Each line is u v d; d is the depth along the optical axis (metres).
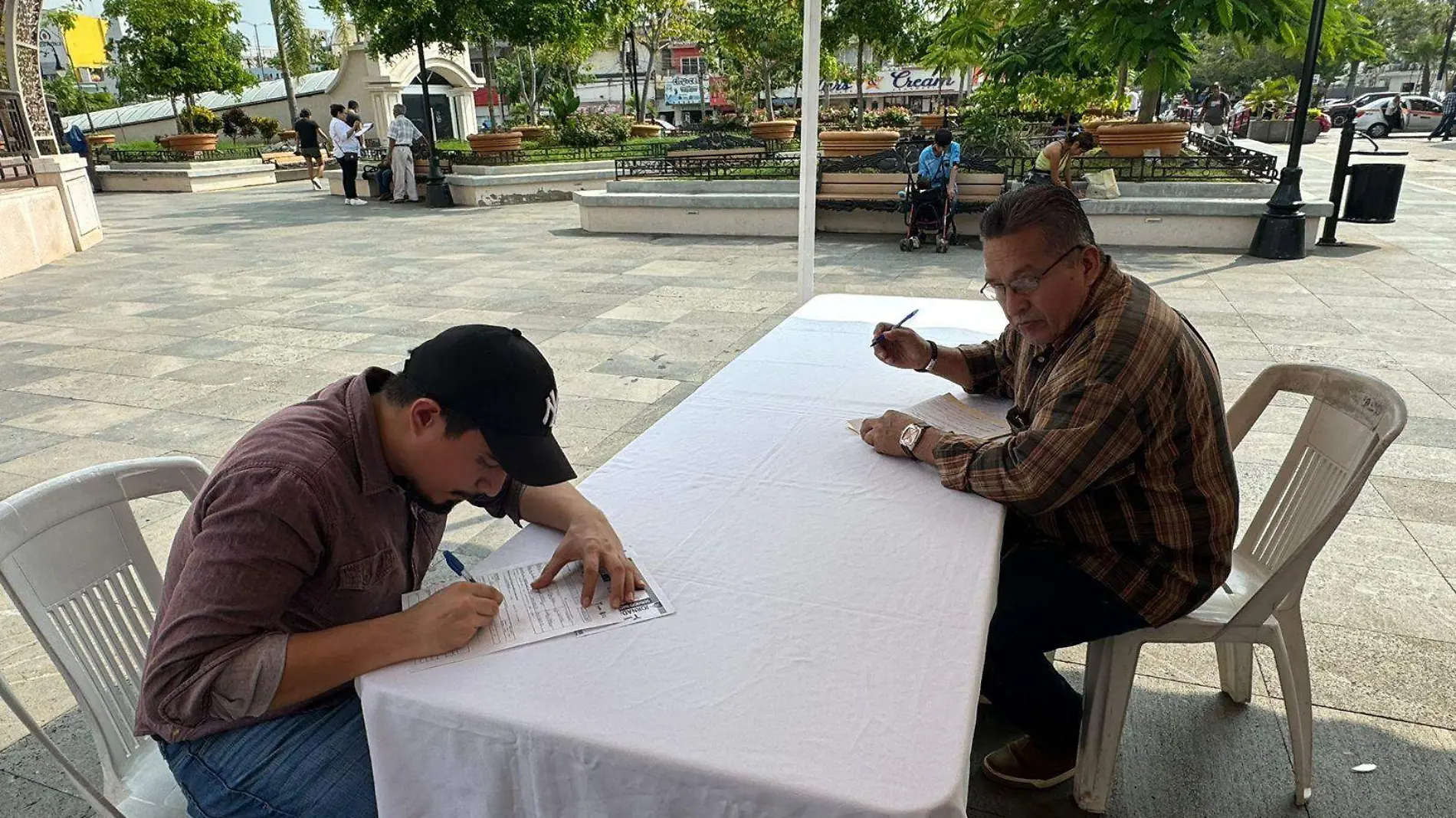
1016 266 1.72
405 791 1.33
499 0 14.58
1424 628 2.71
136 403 5.03
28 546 1.57
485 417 1.30
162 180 19.81
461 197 14.81
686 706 1.22
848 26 18.11
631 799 1.17
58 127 20.06
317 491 1.33
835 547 1.65
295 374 5.51
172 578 1.42
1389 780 2.14
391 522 1.48
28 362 5.89
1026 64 13.94
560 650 1.36
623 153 16.55
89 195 11.48
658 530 1.73
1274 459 3.91
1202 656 2.64
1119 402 1.66
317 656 1.29
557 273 8.65
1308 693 2.02
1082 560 1.88
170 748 1.53
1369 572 3.01
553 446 1.35
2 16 10.05
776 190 10.77
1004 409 2.33
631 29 26.41
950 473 1.86
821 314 3.37
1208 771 2.19
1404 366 5.10
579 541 1.61
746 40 25.02
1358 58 10.64
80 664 1.62
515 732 1.20
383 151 17.45
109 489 1.73
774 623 1.42
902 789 1.06
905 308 3.46
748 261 8.98
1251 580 2.20
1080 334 1.75
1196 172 9.77
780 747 1.14
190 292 8.19
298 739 1.48
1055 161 9.10
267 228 12.66
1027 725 2.03
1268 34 9.74
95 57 52.41
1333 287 7.14
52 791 2.22
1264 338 5.74
